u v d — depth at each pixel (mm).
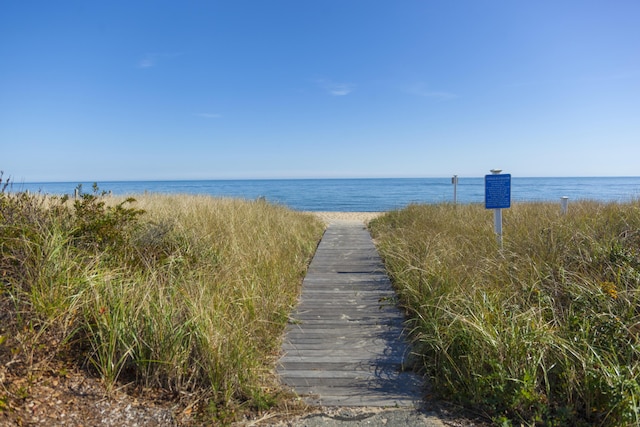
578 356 3238
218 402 3189
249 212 10672
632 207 8203
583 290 4410
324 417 3119
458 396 3271
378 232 12750
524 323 3850
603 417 2906
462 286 4863
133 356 3477
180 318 3854
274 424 3021
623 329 3715
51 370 3244
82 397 3061
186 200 11523
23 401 2857
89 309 3768
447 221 10289
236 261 6344
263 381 3600
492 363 3287
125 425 2861
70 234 5152
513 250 6332
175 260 5500
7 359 3127
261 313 4785
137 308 3795
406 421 3068
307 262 8516
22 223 4738
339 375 3762
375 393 3457
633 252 5418
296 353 4219
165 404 3150
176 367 3342
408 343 4395
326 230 14117
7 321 3465
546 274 5082
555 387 3248
